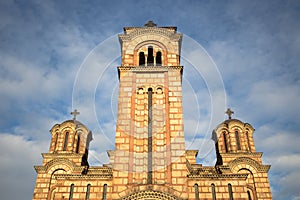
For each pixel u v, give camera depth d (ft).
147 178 96.73
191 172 127.65
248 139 155.12
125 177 95.35
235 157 146.20
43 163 146.10
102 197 98.94
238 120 159.43
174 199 90.94
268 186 136.36
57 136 157.07
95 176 102.63
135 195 91.56
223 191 97.25
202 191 97.25
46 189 136.67
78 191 99.86
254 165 141.49
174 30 131.95
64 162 143.33
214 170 140.97
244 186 97.91
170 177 95.30
